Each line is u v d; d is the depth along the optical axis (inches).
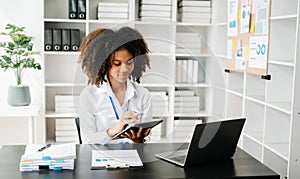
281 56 151.9
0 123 198.1
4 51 191.9
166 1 190.2
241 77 190.7
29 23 193.3
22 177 75.2
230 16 183.8
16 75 181.2
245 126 173.5
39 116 192.7
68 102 191.5
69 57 200.2
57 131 189.0
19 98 179.8
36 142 194.4
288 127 155.9
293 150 132.2
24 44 174.6
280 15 149.0
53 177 75.0
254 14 159.3
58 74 200.4
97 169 79.1
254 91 172.6
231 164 84.6
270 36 150.1
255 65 158.7
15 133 199.3
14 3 191.8
